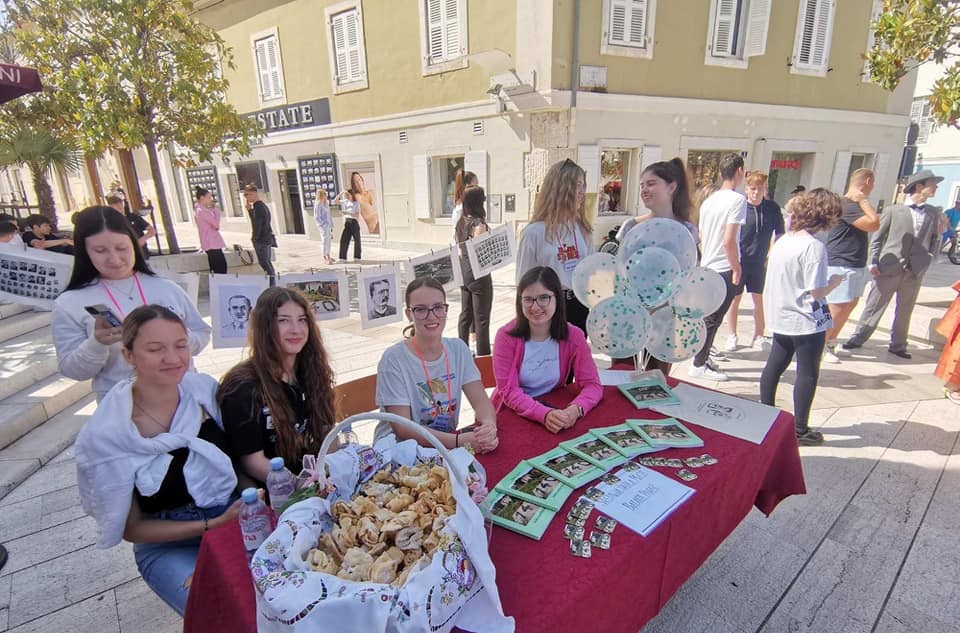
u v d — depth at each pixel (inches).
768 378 124.9
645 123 359.3
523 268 118.2
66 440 137.0
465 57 328.2
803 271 112.5
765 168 412.2
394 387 80.3
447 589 38.7
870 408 145.0
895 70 153.0
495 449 72.8
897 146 475.8
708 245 163.5
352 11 415.2
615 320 84.4
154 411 64.6
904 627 74.9
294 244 517.3
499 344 93.9
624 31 334.0
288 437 72.6
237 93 535.2
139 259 85.4
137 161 719.7
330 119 467.2
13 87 135.9
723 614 77.7
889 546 91.3
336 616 35.2
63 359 77.8
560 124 336.5
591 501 58.2
